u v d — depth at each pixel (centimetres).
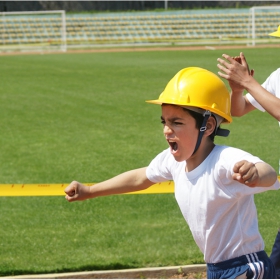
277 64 5447
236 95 877
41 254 1257
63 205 1616
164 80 4506
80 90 4044
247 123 2811
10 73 5112
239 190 647
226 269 685
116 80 4534
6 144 2483
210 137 680
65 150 2352
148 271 1138
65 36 9206
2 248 1297
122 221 1480
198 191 670
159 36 9850
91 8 11231
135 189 760
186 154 668
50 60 6500
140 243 1313
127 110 3247
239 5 11538
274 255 921
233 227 673
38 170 2059
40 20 9794
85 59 6550
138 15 9962
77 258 1228
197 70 699
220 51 7356
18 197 1698
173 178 715
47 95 3841
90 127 2812
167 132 669
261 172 595
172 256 1226
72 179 1936
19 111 3275
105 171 2025
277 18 10119
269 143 2405
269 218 1465
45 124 2906
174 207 1588
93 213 1545
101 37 9712
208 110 663
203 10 10094
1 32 9550
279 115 778
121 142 2475
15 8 10775
